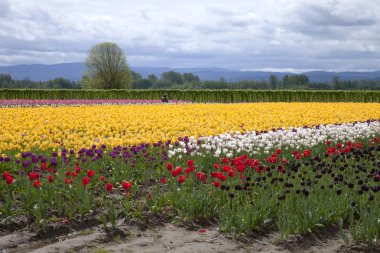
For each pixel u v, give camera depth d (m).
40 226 7.09
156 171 10.52
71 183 8.85
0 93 54.12
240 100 52.12
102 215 7.20
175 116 22.72
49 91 55.16
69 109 26.61
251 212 6.89
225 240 6.55
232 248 6.25
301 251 6.20
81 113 24.12
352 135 16.14
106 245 6.43
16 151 12.67
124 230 7.04
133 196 8.87
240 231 6.67
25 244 6.56
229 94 52.44
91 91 56.38
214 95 53.09
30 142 13.96
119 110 26.25
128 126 19.23
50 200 7.97
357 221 7.11
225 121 20.59
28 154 10.12
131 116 21.81
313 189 8.29
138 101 45.16
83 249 6.23
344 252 6.15
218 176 7.78
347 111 26.75
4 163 10.54
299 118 21.78
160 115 23.16
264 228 6.97
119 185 9.59
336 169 10.38
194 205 7.50
